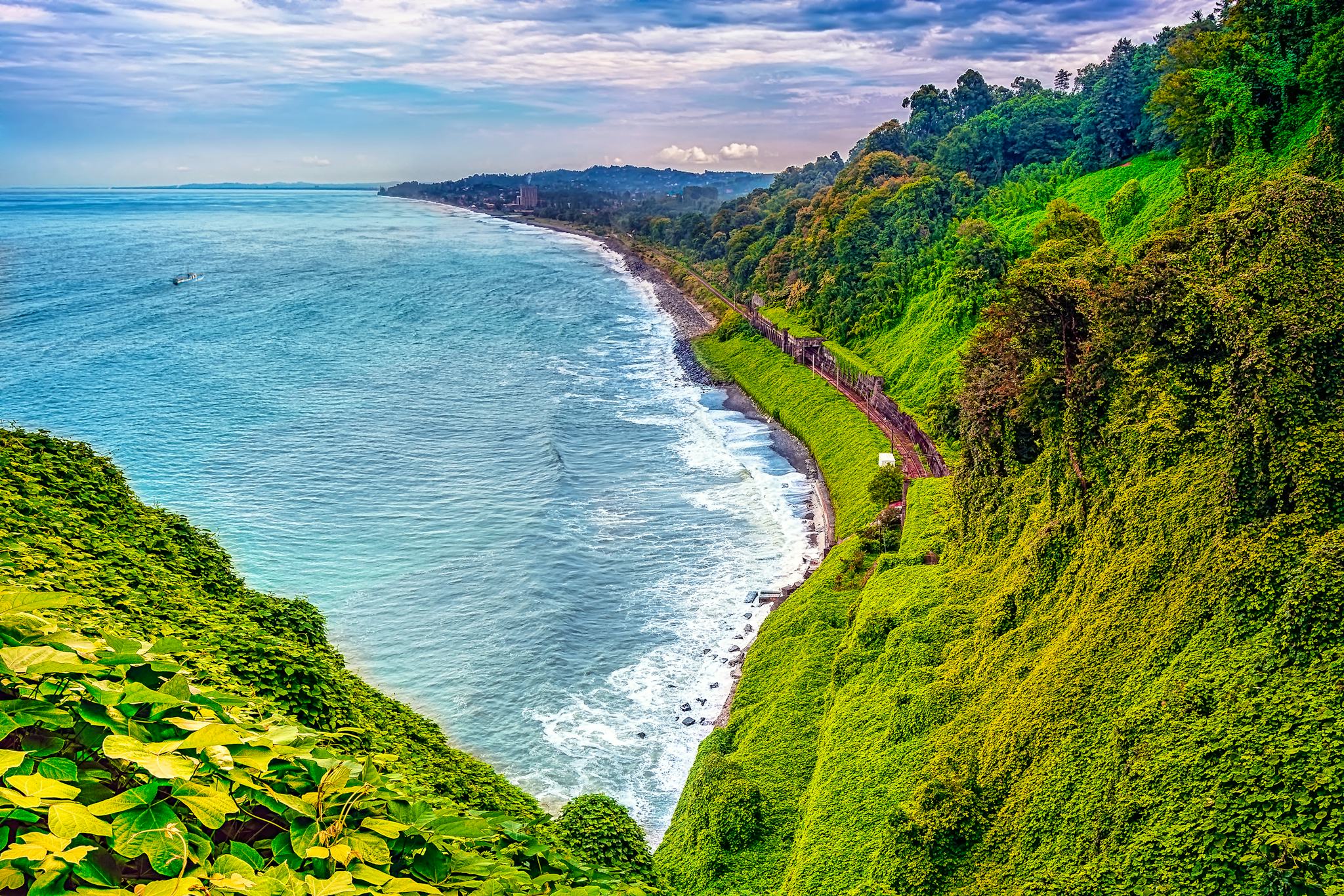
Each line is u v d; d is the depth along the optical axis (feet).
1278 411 73.00
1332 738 56.85
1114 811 64.28
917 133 447.42
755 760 98.48
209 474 181.06
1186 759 62.23
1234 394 77.15
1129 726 67.82
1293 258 78.89
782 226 383.86
